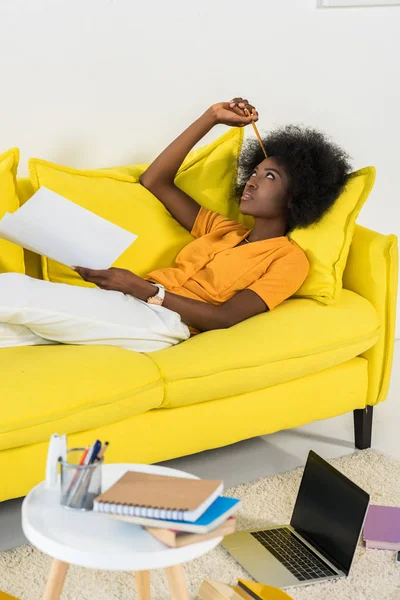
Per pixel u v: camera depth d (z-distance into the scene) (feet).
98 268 6.88
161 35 8.64
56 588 4.31
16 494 5.82
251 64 9.28
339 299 7.64
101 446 4.26
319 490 6.08
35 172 7.38
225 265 7.57
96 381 5.97
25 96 8.04
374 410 8.99
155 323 6.87
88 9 8.14
